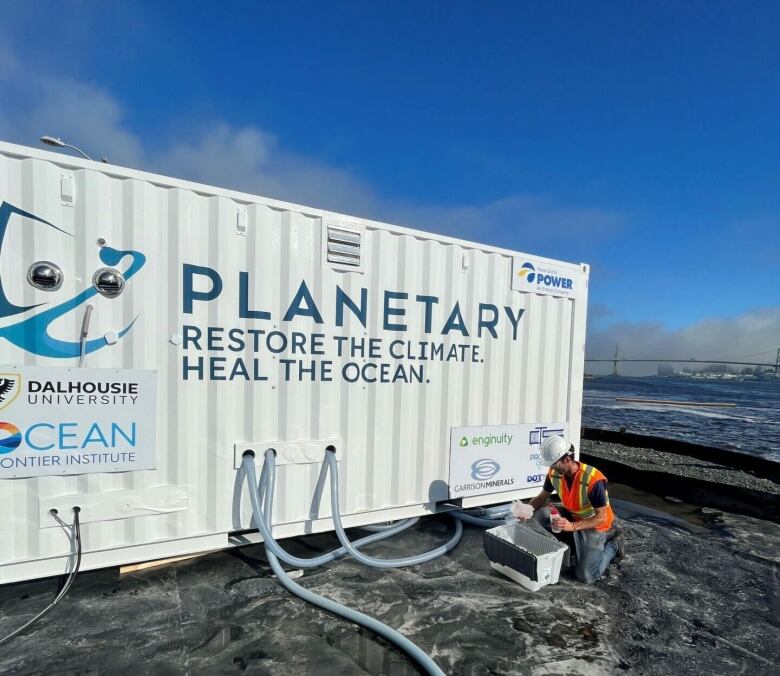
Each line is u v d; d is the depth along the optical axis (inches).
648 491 221.1
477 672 87.6
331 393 130.6
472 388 157.6
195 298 111.7
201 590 110.0
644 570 133.6
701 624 107.1
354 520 137.8
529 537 132.9
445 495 153.9
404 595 113.4
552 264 175.9
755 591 123.6
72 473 101.7
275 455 122.3
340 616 102.3
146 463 108.8
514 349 167.9
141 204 105.5
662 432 431.5
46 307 97.6
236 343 117.0
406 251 140.8
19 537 98.6
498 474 165.9
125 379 105.5
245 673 83.6
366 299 134.8
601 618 107.9
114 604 102.5
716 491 202.7
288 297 122.6
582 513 132.7
